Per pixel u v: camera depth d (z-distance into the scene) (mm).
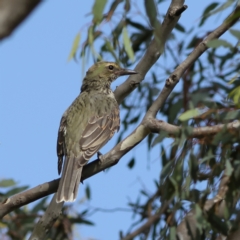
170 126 9719
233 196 9867
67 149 12016
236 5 9852
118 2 9297
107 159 10758
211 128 9562
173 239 9688
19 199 10039
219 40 9547
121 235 11203
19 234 12750
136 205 12180
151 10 7730
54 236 12617
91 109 12984
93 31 9523
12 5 4027
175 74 10078
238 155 10047
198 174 10336
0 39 4078
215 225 9805
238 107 9586
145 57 12211
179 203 9852
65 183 10719
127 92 12570
